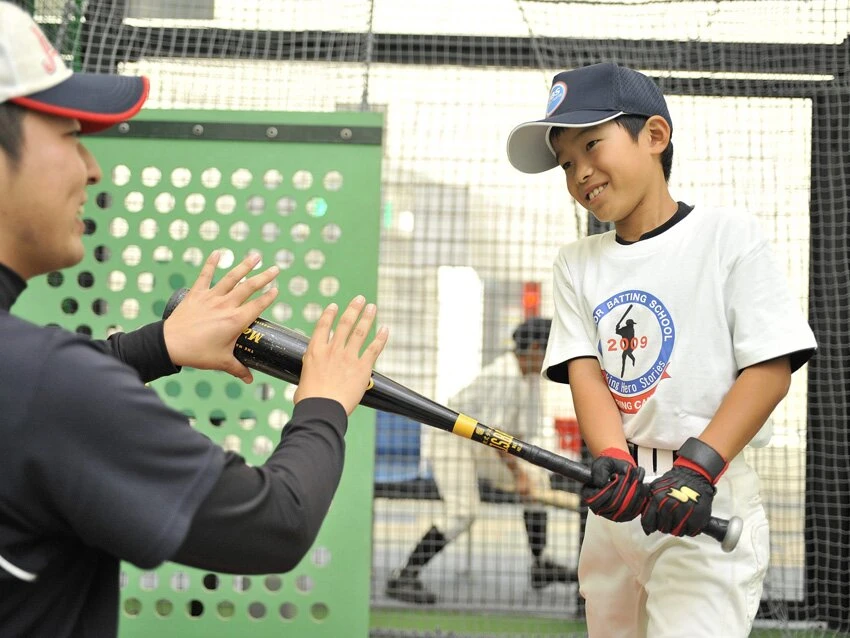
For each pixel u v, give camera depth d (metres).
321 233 1.92
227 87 2.79
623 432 1.47
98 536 0.77
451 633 2.82
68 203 0.85
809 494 2.91
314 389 0.95
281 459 0.88
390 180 3.06
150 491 0.77
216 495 0.80
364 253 1.92
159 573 1.89
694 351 1.42
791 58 2.91
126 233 1.95
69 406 0.76
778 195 2.92
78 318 1.96
